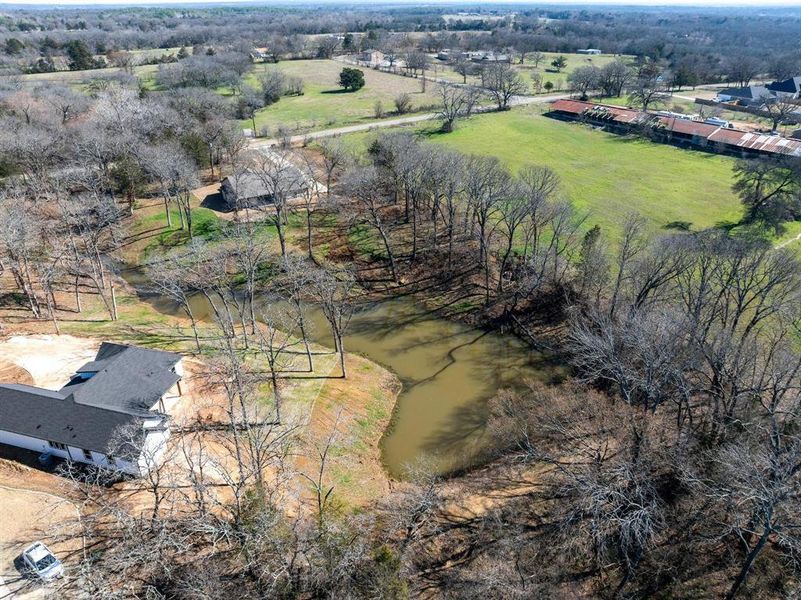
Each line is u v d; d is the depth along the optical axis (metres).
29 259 58.97
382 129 115.94
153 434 36.09
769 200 72.62
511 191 58.16
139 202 78.56
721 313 42.72
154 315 56.47
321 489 35.78
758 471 27.12
